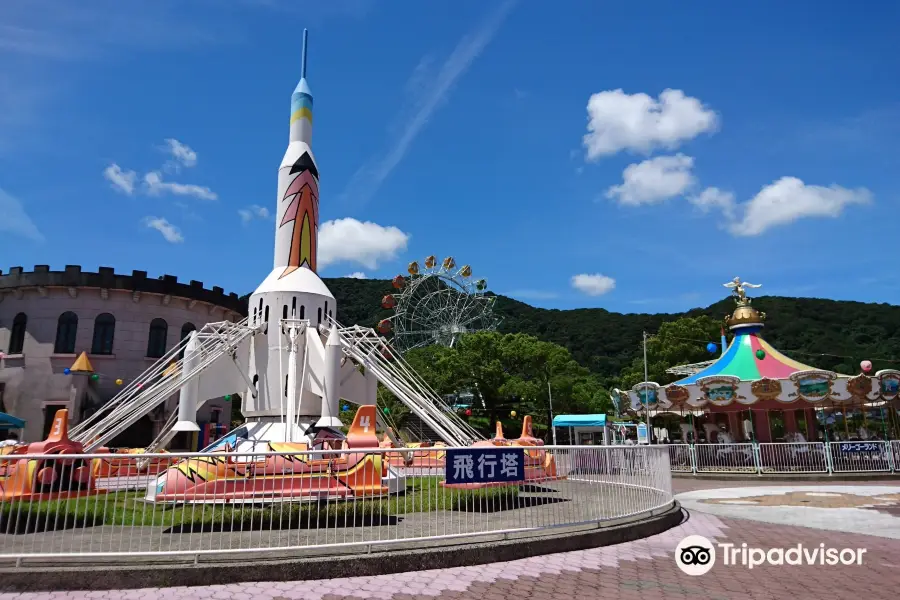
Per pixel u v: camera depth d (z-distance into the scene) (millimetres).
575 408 63312
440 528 11648
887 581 9258
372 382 23562
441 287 85750
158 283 41719
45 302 39750
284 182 22859
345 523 10555
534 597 8359
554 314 150875
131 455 9469
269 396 20125
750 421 36781
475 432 22172
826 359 83875
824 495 21000
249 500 12531
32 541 9914
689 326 65938
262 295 21422
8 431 37375
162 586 8664
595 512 13500
